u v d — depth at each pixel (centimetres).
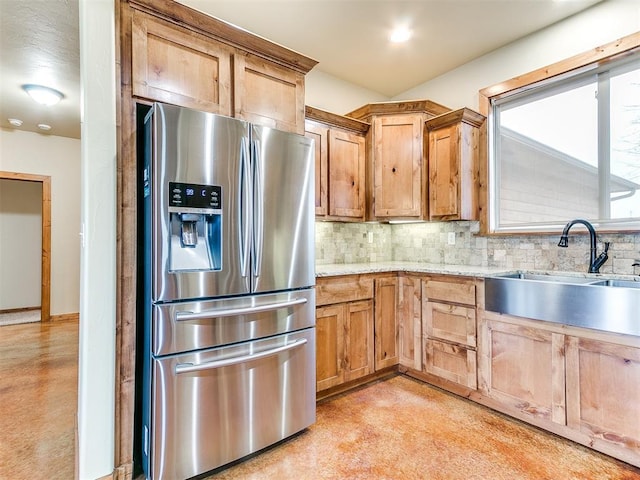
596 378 174
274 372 181
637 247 209
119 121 156
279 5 230
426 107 298
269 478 160
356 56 296
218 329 162
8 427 200
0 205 531
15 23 231
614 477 158
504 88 277
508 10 236
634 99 222
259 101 199
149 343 152
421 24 252
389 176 303
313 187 202
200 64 178
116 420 154
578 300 177
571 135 250
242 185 170
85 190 152
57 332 405
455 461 171
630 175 223
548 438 191
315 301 217
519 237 266
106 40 155
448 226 318
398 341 281
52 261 472
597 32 230
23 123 423
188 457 155
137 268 169
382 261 357
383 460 173
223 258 164
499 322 215
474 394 235
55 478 157
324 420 212
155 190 147
